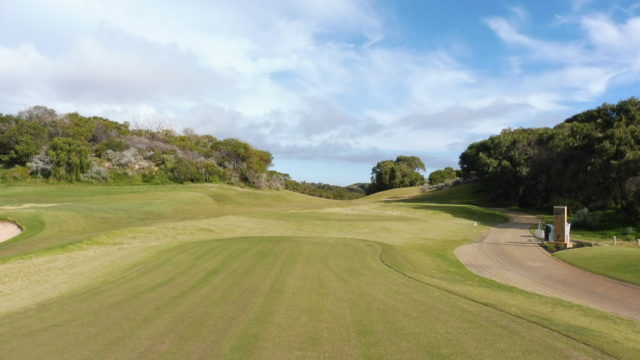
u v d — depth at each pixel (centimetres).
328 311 778
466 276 1498
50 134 6456
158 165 6731
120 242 1920
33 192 4481
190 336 631
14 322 721
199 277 1098
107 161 6278
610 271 1600
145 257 1418
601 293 1296
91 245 1809
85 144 6381
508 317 777
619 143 3578
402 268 1359
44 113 7075
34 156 5412
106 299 878
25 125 5747
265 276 1112
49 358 548
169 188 5625
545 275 1584
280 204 5619
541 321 763
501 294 1109
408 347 592
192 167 6856
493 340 635
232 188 6650
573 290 1337
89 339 622
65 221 2658
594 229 3350
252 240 1983
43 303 857
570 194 4834
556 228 2309
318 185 14000
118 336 634
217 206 4719
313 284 1021
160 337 628
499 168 5844
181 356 550
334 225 2998
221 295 900
